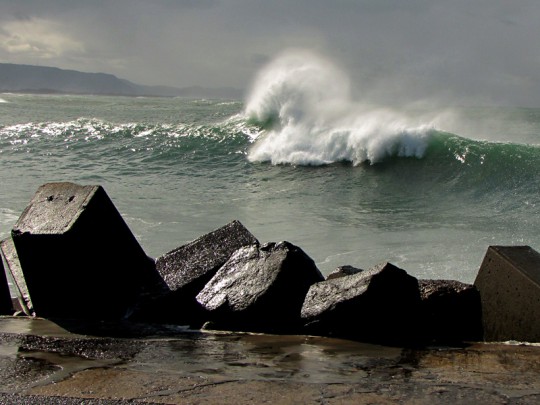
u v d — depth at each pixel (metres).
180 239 9.23
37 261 5.33
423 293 5.22
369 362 3.95
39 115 33.97
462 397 3.18
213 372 3.67
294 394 3.23
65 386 3.38
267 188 14.55
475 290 5.20
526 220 10.62
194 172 16.81
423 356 4.11
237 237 6.46
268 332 5.12
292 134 18.80
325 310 4.78
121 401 3.13
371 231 9.88
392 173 16.34
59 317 5.46
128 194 13.21
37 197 5.82
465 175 15.49
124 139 20.77
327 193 14.03
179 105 53.03
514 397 3.18
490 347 4.39
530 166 15.22
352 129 18.05
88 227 5.38
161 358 4.05
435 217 11.08
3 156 18.78
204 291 5.57
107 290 5.61
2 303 6.07
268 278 5.33
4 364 3.83
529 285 4.54
